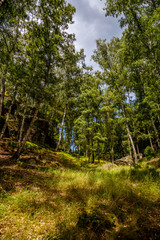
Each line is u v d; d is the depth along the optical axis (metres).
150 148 23.20
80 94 22.48
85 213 3.01
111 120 20.98
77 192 4.63
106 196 4.21
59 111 28.28
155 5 7.89
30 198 3.81
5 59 7.92
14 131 16.00
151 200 3.84
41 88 9.19
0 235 2.29
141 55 10.17
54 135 31.25
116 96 15.84
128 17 8.55
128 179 6.21
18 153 9.05
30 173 6.74
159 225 2.59
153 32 8.20
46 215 3.09
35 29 9.29
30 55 10.66
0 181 4.56
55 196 4.32
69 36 10.47
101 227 2.58
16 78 9.06
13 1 6.77
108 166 14.07
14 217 2.83
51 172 8.00
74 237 2.38
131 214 3.17
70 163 14.67
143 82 13.33
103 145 27.38
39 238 2.34
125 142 20.67
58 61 10.77
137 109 16.20
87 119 21.03
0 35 9.23
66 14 9.83
